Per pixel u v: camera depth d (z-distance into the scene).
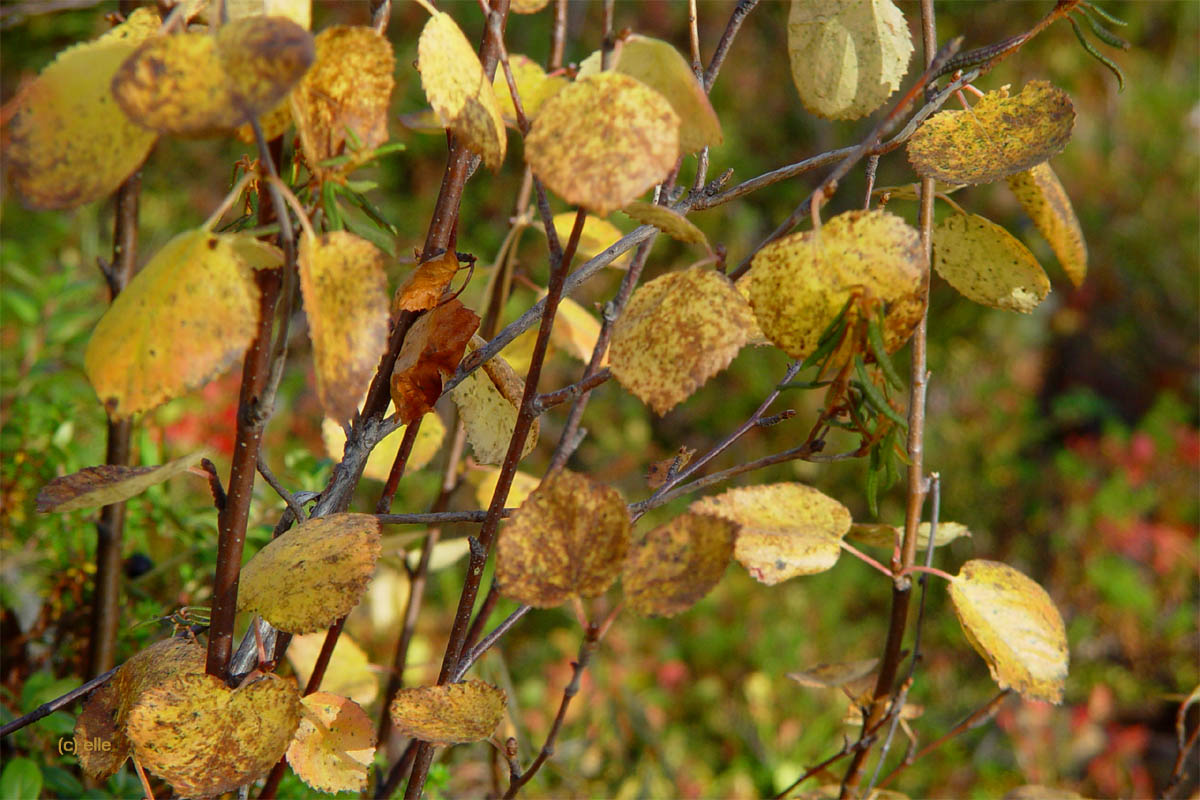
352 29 0.59
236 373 1.48
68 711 0.79
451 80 0.61
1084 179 2.82
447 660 0.64
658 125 0.59
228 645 0.62
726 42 0.68
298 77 0.57
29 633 0.88
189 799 0.60
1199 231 2.87
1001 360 2.60
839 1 0.65
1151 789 1.81
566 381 2.36
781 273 0.62
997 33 2.70
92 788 0.77
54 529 0.88
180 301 0.58
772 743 1.68
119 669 0.64
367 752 0.64
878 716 0.71
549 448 2.22
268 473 0.64
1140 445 2.46
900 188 0.68
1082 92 2.77
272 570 0.62
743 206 2.66
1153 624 2.16
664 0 2.82
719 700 1.80
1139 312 2.92
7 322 1.29
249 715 0.61
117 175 0.58
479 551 0.64
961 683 1.97
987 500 2.39
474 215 2.41
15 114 0.58
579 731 1.44
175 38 0.57
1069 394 2.79
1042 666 0.66
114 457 0.82
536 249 2.36
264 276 0.61
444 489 0.89
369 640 1.16
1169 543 2.25
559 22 0.79
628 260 0.79
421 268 0.65
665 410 0.61
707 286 0.61
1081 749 1.79
